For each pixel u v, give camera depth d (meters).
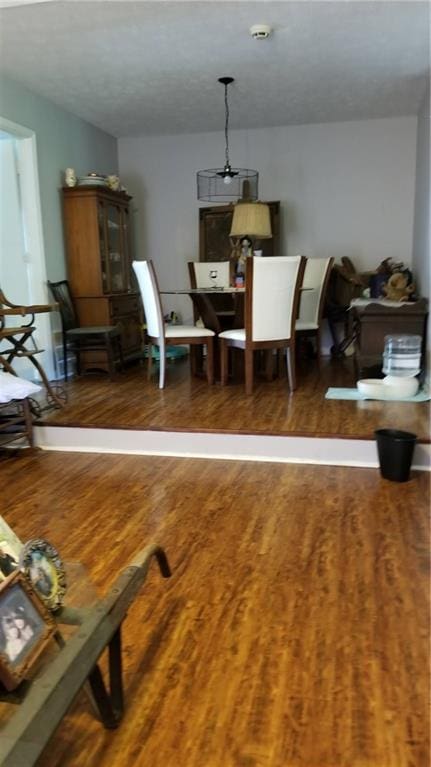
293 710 1.30
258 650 1.52
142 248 6.30
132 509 2.46
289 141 5.80
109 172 5.97
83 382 4.63
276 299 3.85
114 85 4.36
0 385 3.15
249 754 1.19
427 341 4.18
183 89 4.49
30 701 0.99
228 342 4.26
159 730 1.26
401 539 2.13
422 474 2.84
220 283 5.48
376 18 3.24
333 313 5.70
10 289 4.63
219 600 1.75
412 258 5.67
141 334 5.89
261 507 2.45
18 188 4.47
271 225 5.82
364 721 1.27
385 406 3.57
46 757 1.19
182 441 3.20
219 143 5.96
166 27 3.33
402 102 5.01
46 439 3.39
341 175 5.76
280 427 3.12
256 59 3.88
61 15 3.13
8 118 4.13
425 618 1.65
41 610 1.17
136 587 1.41
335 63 3.97
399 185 5.65
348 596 1.76
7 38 3.45
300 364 5.34
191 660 1.48
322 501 2.51
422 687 1.37
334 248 5.91
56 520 2.35
